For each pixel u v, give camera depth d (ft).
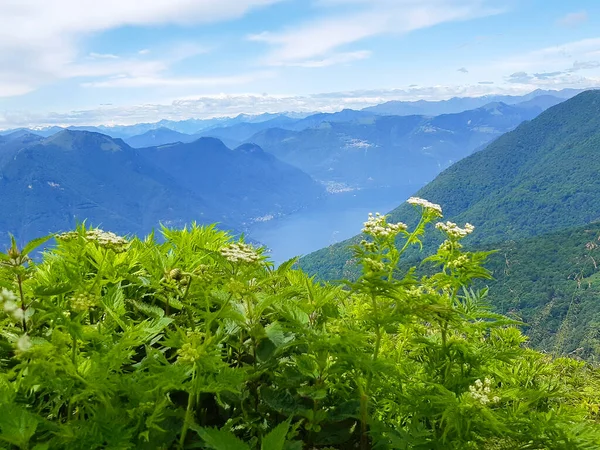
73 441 5.79
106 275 9.43
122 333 7.82
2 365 7.57
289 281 11.08
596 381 13.34
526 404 8.10
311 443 8.30
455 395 8.25
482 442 8.34
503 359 9.19
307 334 7.84
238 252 8.40
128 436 5.90
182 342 6.84
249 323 8.11
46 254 10.36
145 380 6.57
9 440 5.53
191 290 9.50
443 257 9.53
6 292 6.40
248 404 8.40
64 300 8.54
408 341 10.02
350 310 10.38
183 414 6.81
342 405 8.51
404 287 8.75
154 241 12.57
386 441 7.61
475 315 9.53
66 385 6.30
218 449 5.99
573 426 7.88
